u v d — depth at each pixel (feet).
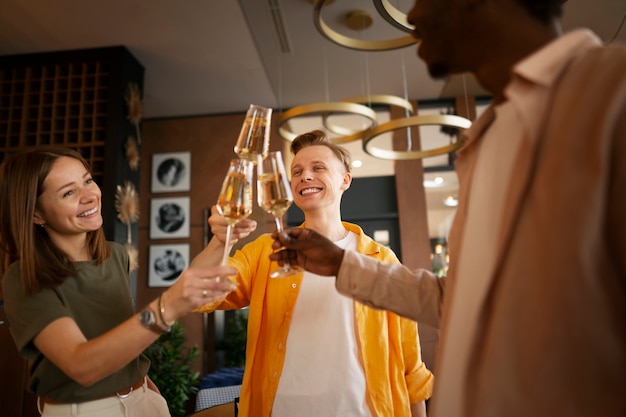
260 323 4.32
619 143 1.88
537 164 2.12
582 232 1.88
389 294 3.46
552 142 2.05
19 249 3.65
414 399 4.48
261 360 4.28
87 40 14.65
